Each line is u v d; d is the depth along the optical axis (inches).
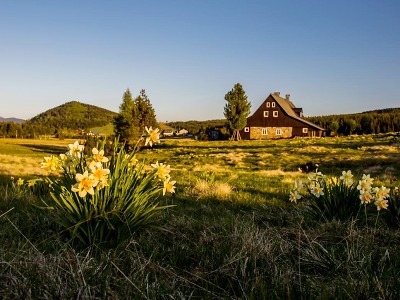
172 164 1172.5
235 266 115.6
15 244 131.4
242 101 2842.0
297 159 1186.0
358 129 3553.2
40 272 94.3
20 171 636.1
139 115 1822.1
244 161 1202.6
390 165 852.0
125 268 113.7
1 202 243.0
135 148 169.0
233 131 2930.6
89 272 99.9
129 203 153.3
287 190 404.5
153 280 106.0
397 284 95.3
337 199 205.9
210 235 160.9
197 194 345.4
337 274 114.3
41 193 299.6
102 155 140.7
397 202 202.2
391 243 154.2
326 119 4082.2
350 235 154.3
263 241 139.7
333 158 1127.0
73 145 159.9
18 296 82.3
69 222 147.9
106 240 143.6
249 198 328.5
